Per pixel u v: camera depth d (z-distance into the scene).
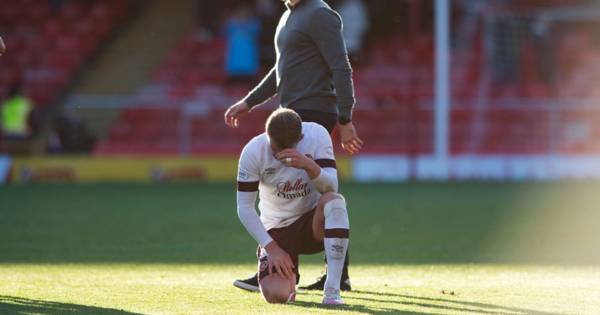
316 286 24.53
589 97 90.44
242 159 21.80
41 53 92.81
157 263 30.78
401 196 61.62
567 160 79.06
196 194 63.53
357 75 90.62
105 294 23.28
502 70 92.44
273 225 22.53
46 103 88.31
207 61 93.56
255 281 23.70
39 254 33.25
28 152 77.38
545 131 84.06
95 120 82.56
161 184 73.56
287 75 24.17
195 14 99.00
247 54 88.44
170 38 96.38
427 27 96.94
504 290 24.03
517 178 78.62
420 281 26.20
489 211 51.12
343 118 23.52
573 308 20.91
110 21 97.06
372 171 78.12
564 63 93.88
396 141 83.31
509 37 93.94
